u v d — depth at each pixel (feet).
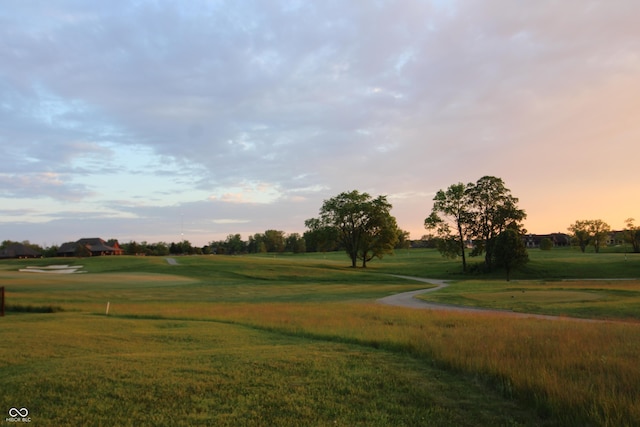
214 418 23.29
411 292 144.87
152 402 25.63
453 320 64.80
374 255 315.99
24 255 457.68
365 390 28.43
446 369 34.01
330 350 42.24
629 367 31.07
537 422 23.24
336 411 24.57
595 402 24.12
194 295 135.85
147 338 50.85
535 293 116.06
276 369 33.27
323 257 481.46
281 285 182.19
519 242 198.49
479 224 246.68
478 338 44.04
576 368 31.94
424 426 22.59
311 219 322.55
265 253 628.69
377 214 304.50
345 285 184.55
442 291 135.03
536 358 34.68
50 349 42.86
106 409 24.44
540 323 59.11
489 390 28.66
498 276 229.04
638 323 64.03
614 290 120.06
